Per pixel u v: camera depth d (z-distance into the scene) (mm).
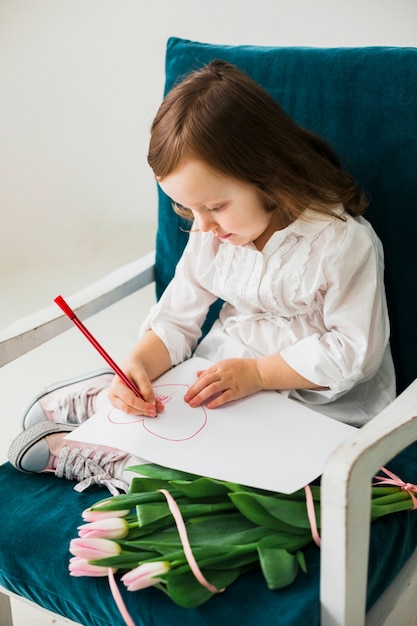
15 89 2191
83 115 2197
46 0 2062
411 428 778
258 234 1016
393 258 1093
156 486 884
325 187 1014
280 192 977
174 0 1977
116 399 991
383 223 1091
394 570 878
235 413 972
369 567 823
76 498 926
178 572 770
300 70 1117
